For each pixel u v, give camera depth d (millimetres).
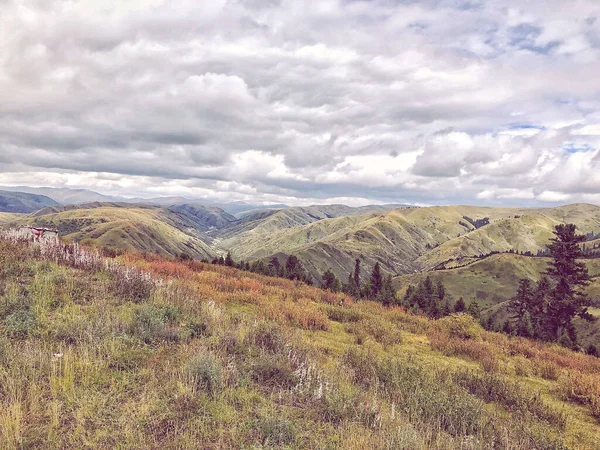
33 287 9195
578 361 13914
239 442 4570
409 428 5492
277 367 7000
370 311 18266
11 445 3924
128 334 7613
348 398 6254
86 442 4156
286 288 20438
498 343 15000
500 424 6469
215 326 8961
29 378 5387
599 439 6859
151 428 4613
